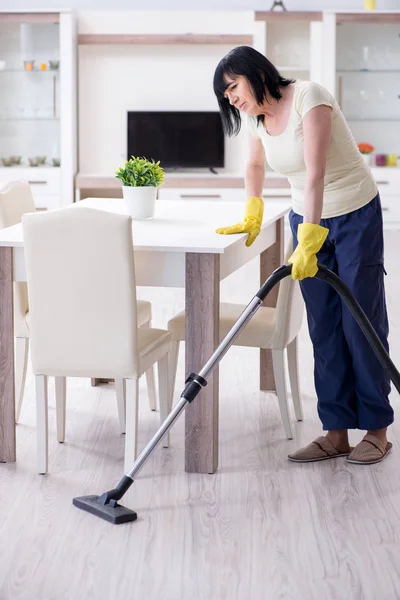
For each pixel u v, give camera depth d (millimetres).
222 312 3377
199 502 2732
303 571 2316
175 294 5809
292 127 2787
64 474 2943
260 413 3564
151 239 2934
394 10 7848
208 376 2748
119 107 8258
